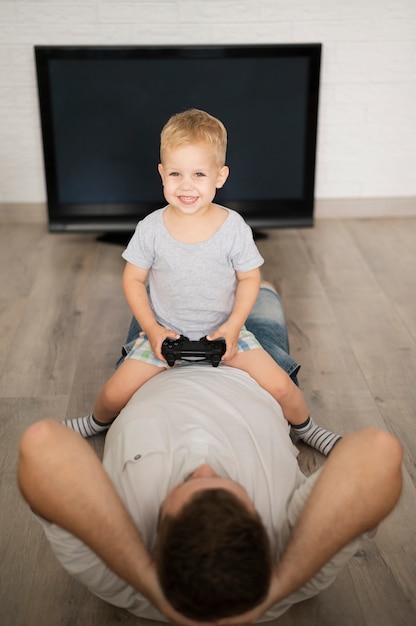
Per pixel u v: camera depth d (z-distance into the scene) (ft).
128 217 10.42
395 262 9.97
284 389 5.82
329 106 10.57
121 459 4.58
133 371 5.81
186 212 5.49
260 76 9.78
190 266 5.64
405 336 8.24
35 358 7.80
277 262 9.98
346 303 8.93
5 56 10.11
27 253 10.21
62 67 9.62
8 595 5.09
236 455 4.49
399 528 5.62
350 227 11.04
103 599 4.72
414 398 7.18
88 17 9.91
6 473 6.17
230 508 3.59
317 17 10.03
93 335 8.23
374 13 10.02
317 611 4.96
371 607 4.99
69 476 3.97
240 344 5.86
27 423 6.79
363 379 7.47
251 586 3.45
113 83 9.71
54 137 9.98
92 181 10.23
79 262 9.98
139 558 3.99
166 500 4.08
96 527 3.96
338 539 4.02
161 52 9.58
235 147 10.11
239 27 10.05
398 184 11.14
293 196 10.42
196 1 9.87
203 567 3.43
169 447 4.52
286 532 4.34
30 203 11.07
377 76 10.40
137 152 10.08
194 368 5.53
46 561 5.35
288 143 10.14
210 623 3.59
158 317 5.92
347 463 4.10
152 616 4.66
